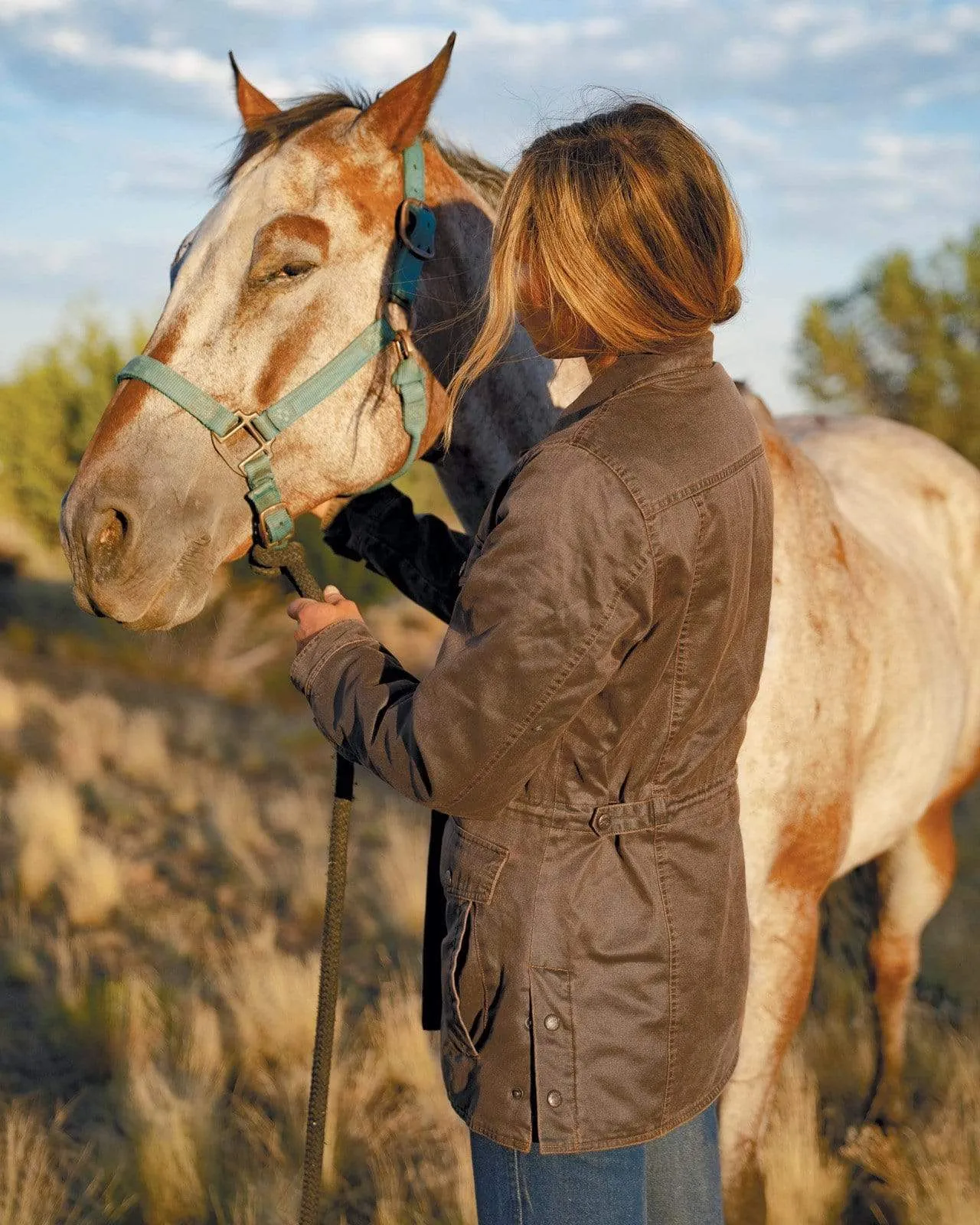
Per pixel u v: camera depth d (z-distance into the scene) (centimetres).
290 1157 276
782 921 195
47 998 352
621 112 114
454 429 178
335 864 144
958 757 271
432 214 159
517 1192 114
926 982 378
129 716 823
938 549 269
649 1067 113
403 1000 345
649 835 114
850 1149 271
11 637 1112
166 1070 310
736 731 122
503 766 105
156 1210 254
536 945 110
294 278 153
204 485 152
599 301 108
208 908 455
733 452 113
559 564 102
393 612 1196
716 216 111
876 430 292
